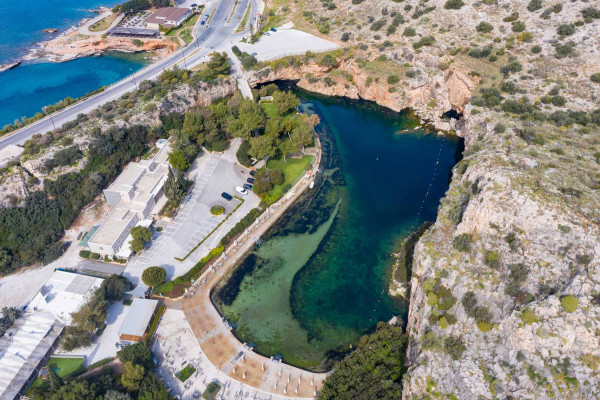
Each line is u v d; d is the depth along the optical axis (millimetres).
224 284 102375
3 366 78938
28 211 109500
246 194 125688
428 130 159500
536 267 76812
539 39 161125
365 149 150375
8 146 122250
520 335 68875
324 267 107438
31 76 190875
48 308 90250
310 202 126688
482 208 86062
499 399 66125
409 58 172875
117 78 189750
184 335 89688
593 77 139375
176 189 117312
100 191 119938
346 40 192500
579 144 111562
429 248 90062
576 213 81062
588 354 65000
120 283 94562
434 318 79625
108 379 77625
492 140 119250
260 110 147250
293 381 81688
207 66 170750
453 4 186125
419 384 73000
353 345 90000
